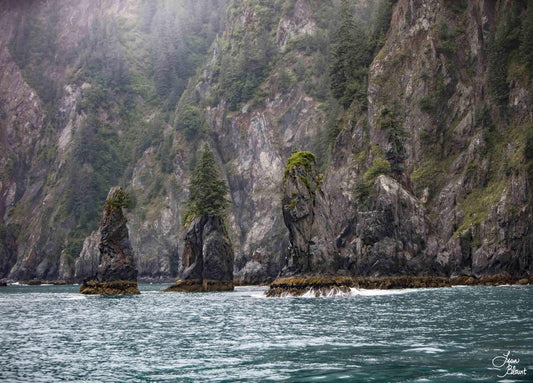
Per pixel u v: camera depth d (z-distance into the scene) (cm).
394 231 9956
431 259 10131
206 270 10669
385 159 11800
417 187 13412
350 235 12681
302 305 6100
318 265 7775
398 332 3519
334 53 15662
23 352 3066
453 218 12456
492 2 14262
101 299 8388
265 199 19525
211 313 5431
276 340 3325
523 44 12912
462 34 14400
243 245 19112
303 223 7838
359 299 6838
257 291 10531
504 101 13000
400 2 15425
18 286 17825
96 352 3027
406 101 14388
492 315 4403
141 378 2350
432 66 14338
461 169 13112
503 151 12494
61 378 2378
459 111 13862
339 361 2591
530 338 3081
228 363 2620
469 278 10769
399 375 2264
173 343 3316
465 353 2681
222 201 10869
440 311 4897
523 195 11025
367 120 14262
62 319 5072
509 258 10712
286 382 2205
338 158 14288
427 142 13925
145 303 7238
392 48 14988
